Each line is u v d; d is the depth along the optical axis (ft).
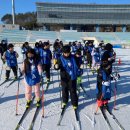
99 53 47.09
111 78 25.84
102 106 25.88
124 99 29.53
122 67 58.59
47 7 212.23
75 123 22.36
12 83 38.22
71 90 25.31
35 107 26.32
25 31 184.44
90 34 187.01
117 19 215.31
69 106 26.73
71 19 216.33
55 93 32.17
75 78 25.14
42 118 23.44
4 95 31.24
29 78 25.48
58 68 25.13
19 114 24.48
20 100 28.99
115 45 159.33
